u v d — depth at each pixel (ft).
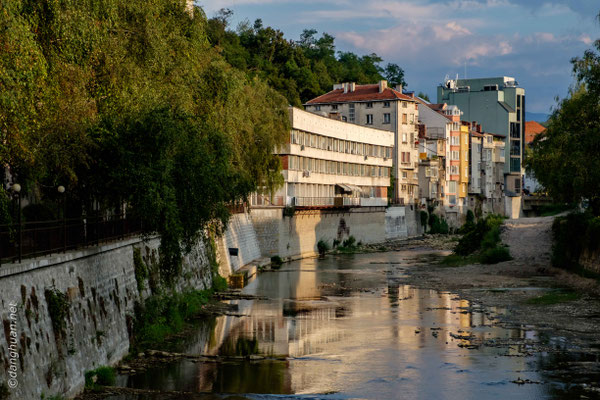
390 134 436.35
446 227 503.20
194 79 134.41
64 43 86.28
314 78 521.65
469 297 179.63
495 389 92.48
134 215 105.91
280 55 520.83
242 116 186.19
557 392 90.84
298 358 109.70
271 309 159.33
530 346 118.01
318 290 196.34
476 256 268.00
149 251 128.57
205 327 134.31
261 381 95.45
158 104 108.37
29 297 74.18
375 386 93.97
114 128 100.78
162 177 103.96
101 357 93.66
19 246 72.90
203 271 177.88
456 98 602.03
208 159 118.83
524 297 175.83
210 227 138.62
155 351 108.99
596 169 176.14
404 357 110.83
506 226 282.56
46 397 73.82
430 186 490.90
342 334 129.49
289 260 299.17
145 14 108.47
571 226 221.05
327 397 88.33
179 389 90.33
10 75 69.62
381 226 419.74
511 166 597.93
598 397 88.58
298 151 317.01
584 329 132.46
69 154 90.48
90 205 109.50
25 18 80.43
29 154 78.84
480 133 561.84
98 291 96.89
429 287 202.90
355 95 469.16
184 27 124.47
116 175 100.53
